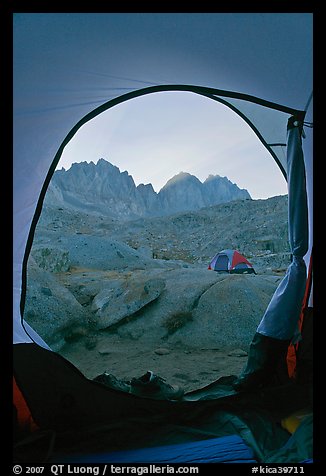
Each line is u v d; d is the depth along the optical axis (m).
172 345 5.91
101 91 3.56
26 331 3.77
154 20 2.69
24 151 3.28
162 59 3.21
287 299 3.75
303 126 3.69
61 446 2.78
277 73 3.21
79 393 3.32
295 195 3.66
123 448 2.73
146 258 12.21
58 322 5.89
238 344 5.73
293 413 3.15
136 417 3.17
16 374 3.23
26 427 3.02
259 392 3.52
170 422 3.10
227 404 3.34
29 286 6.25
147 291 6.80
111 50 3.00
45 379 3.34
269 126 4.47
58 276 9.04
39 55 2.79
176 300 6.62
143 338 6.14
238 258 10.26
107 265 10.94
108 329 6.39
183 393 3.67
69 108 3.48
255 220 25.39
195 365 5.02
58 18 2.57
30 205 3.66
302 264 3.75
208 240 23.27
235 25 2.75
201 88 3.87
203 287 6.89
